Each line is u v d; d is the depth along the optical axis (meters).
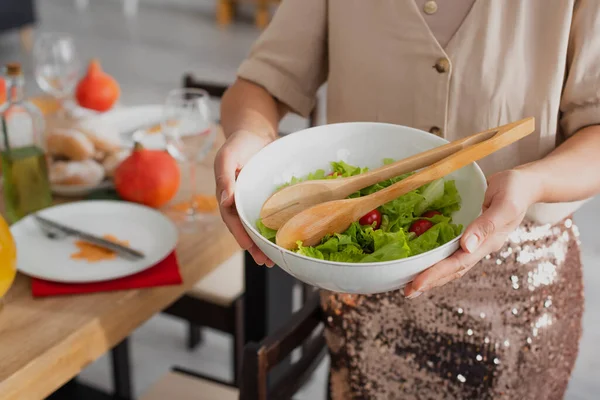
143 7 5.95
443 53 0.89
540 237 0.97
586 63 0.85
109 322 0.99
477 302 0.98
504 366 1.01
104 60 4.57
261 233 0.75
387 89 0.96
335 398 1.14
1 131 1.20
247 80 1.04
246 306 1.35
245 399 0.93
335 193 0.77
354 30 0.96
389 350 1.04
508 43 0.87
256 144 0.89
